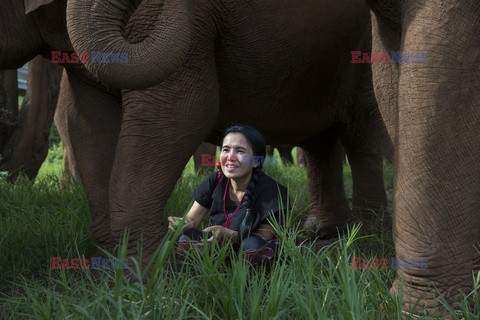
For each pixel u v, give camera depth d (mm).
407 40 2674
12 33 3660
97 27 2830
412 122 2631
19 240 4051
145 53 2846
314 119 4992
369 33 4863
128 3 2928
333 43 4539
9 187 5590
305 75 4535
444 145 2576
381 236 4559
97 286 2986
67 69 4043
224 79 4195
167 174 3580
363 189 5664
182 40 2908
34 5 3430
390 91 3418
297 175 8906
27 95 7211
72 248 4070
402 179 2668
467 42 2545
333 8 4410
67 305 2570
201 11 3703
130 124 3547
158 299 2439
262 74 4273
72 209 4738
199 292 2682
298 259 2811
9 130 7117
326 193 5762
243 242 3084
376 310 2541
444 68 2561
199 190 3385
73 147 4188
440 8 2584
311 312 2354
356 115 5340
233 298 2496
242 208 3182
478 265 2916
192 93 3605
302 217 6105
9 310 2838
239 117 4480
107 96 4078
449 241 2605
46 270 3799
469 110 2561
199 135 3670
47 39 3754
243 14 3977
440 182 2592
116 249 3512
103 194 4082
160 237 3525
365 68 5121
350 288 2459
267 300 2510
